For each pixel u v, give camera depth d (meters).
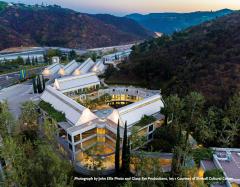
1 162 47.69
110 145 58.59
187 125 66.75
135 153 51.19
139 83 128.25
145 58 139.00
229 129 65.94
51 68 129.25
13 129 57.81
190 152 50.09
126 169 50.78
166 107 68.44
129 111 62.00
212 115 66.12
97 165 51.47
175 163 46.00
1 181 35.59
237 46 103.06
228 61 95.88
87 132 58.34
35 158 38.66
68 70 125.00
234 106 66.56
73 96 88.69
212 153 51.03
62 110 65.19
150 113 66.44
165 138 61.03
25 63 175.88
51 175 34.19
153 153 52.25
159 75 124.06
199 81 93.38
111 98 95.56
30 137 60.19
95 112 84.94
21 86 118.75
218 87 84.44
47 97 74.94
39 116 72.62
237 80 83.06
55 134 58.66
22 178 35.09
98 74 137.62
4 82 126.00
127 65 143.88
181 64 116.94
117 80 133.00
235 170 45.62
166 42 167.25
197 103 72.81
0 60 174.12
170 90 101.75
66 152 59.03
